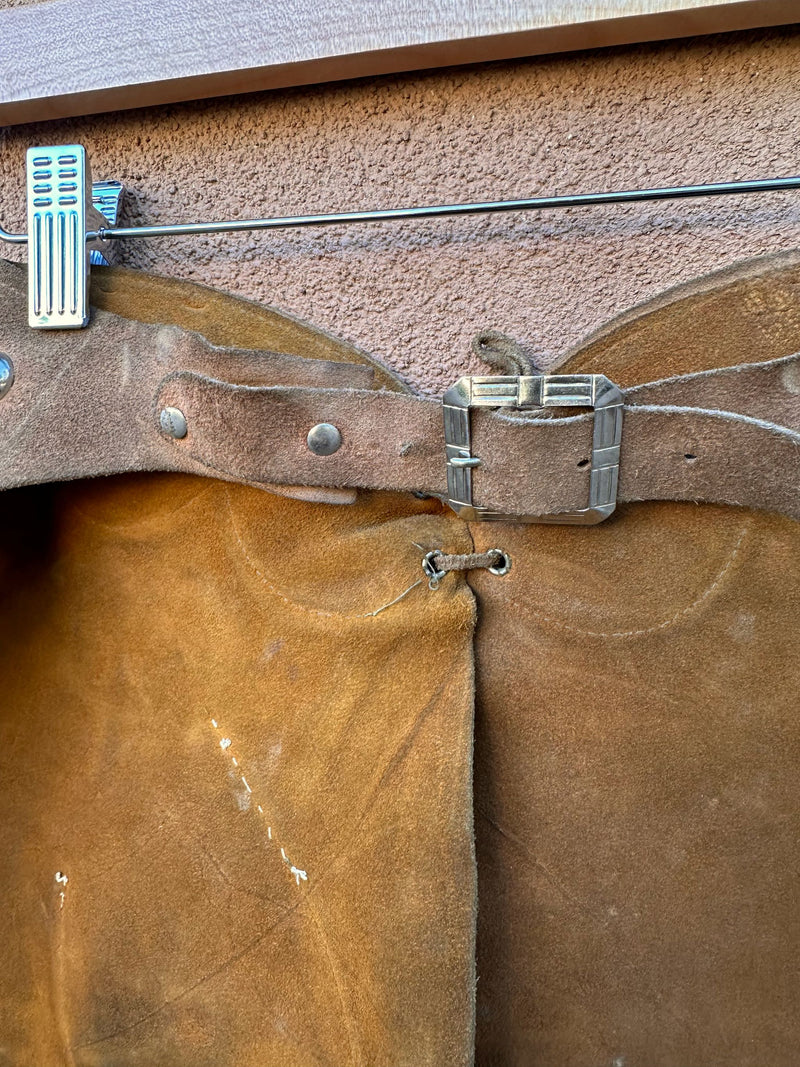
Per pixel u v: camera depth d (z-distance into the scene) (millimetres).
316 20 402
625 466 342
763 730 374
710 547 365
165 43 423
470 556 379
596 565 376
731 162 394
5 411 388
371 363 397
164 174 457
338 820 395
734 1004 390
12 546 462
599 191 407
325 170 435
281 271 442
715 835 385
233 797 418
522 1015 404
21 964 463
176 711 432
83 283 381
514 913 402
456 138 419
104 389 383
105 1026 439
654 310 366
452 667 382
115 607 443
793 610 362
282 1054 408
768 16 366
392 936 375
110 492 430
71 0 436
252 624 412
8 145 482
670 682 378
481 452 348
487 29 381
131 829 439
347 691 395
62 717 459
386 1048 374
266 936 411
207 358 372
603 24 372
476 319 420
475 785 399
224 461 365
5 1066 459
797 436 321
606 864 394
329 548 396
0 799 470
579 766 390
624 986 397
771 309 355
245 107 443
